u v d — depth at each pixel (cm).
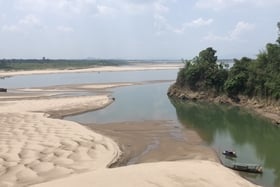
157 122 5741
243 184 2750
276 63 7138
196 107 7444
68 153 3812
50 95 8919
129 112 6669
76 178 2623
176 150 4119
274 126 5575
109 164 3538
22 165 3394
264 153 4097
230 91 8006
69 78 15075
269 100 6775
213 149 4194
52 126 5084
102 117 6159
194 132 5075
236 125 5647
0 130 4803
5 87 11250
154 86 11419
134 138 4675
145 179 2559
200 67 8831
